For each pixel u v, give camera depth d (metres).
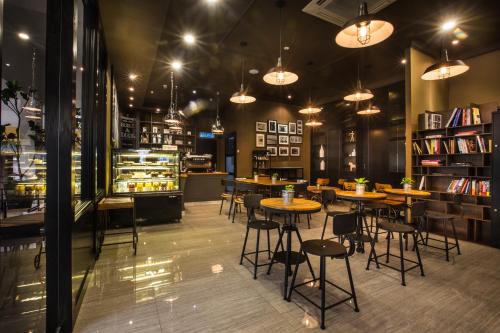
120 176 4.91
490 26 4.17
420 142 4.91
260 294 2.39
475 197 4.21
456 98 5.39
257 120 9.16
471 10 3.73
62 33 1.85
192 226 4.84
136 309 2.13
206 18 3.95
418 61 4.99
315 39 4.62
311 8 3.64
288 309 2.15
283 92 8.04
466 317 2.06
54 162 1.83
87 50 2.93
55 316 1.82
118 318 2.00
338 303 2.06
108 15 3.23
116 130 6.80
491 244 3.85
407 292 2.45
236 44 4.81
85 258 2.46
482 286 2.58
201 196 7.52
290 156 9.82
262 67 5.95
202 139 11.10
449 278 2.76
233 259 3.22
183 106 9.88
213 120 11.06
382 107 6.95
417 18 3.96
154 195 4.88
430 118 4.75
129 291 2.42
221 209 6.11
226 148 10.05
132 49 4.19
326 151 8.93
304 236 4.25
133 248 3.59
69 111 1.86
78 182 2.77
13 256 1.56
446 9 3.73
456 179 4.48
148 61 4.70
